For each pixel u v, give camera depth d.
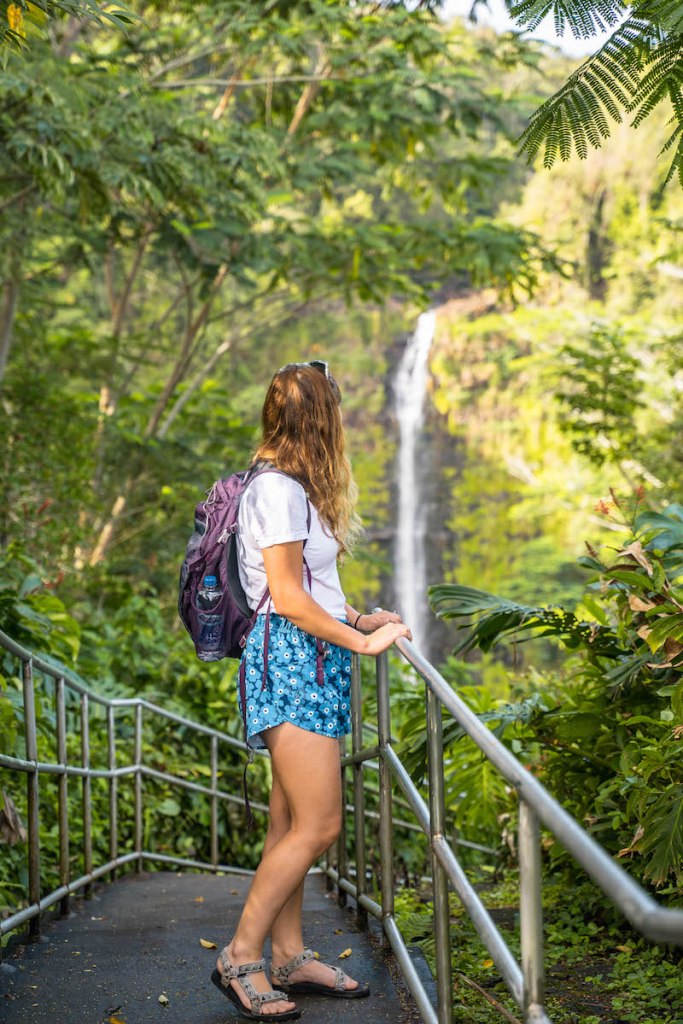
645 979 2.98
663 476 12.43
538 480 27.03
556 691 4.96
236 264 10.66
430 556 30.52
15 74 5.42
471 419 31.69
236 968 2.53
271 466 2.47
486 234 11.02
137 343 13.34
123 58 9.16
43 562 9.16
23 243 8.87
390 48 9.29
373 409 33.03
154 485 11.98
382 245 10.93
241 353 30.61
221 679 7.82
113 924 3.89
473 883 5.00
